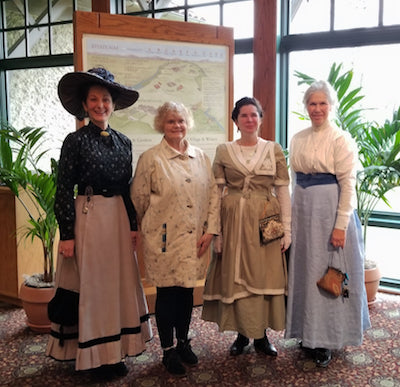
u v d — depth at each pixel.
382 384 2.14
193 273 2.13
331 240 2.20
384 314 2.95
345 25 3.27
